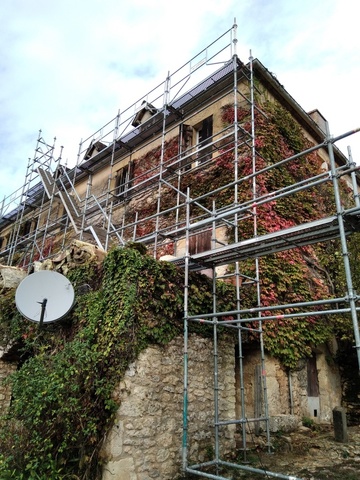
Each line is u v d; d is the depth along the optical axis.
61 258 7.33
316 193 11.05
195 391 5.46
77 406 4.48
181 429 5.06
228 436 5.79
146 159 13.07
